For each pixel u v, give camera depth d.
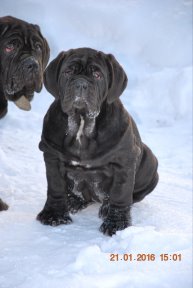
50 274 4.33
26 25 5.87
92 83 5.16
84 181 5.84
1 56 5.72
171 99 14.74
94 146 5.40
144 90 15.26
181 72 14.94
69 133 5.38
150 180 6.51
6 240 5.13
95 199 6.11
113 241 5.04
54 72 5.48
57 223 5.68
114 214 5.58
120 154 5.46
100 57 5.42
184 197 7.78
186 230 5.75
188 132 13.07
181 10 18.22
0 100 6.03
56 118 5.49
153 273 4.44
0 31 5.75
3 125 11.95
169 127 13.60
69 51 5.51
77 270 4.43
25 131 11.66
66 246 5.01
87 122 5.30
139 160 6.10
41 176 7.98
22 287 4.08
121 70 5.50
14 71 5.59
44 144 5.55
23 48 5.66
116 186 5.58
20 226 5.57
